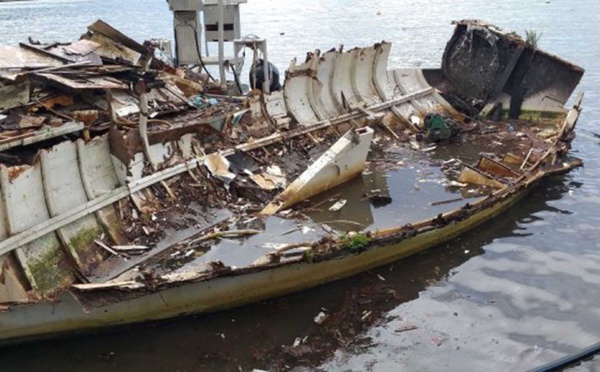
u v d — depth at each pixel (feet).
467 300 27.58
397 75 56.54
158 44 53.16
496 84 56.13
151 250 29.63
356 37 121.39
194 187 35.04
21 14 206.08
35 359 23.18
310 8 199.41
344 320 25.96
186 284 24.22
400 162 44.91
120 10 218.38
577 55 88.74
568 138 45.85
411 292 28.19
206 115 39.86
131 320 24.27
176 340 24.50
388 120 52.11
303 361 23.34
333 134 46.80
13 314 21.89
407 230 29.86
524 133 51.44
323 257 27.14
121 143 30.89
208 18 54.13
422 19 150.51
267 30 138.82
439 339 24.75
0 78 31.68
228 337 24.72
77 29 144.87
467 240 33.14
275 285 26.61
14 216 25.09
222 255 29.86
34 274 25.07
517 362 23.26
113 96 37.11
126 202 31.24
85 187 29.17
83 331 23.85
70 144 28.40
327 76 49.96
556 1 184.44
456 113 55.88
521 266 30.45
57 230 26.84
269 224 33.65
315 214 35.42
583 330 25.25
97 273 27.09
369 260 29.30
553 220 35.58
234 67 52.37
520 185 36.50
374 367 23.00
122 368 22.84
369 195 38.22
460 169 43.19
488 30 55.88
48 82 33.45
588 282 28.94
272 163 40.68
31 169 26.07
